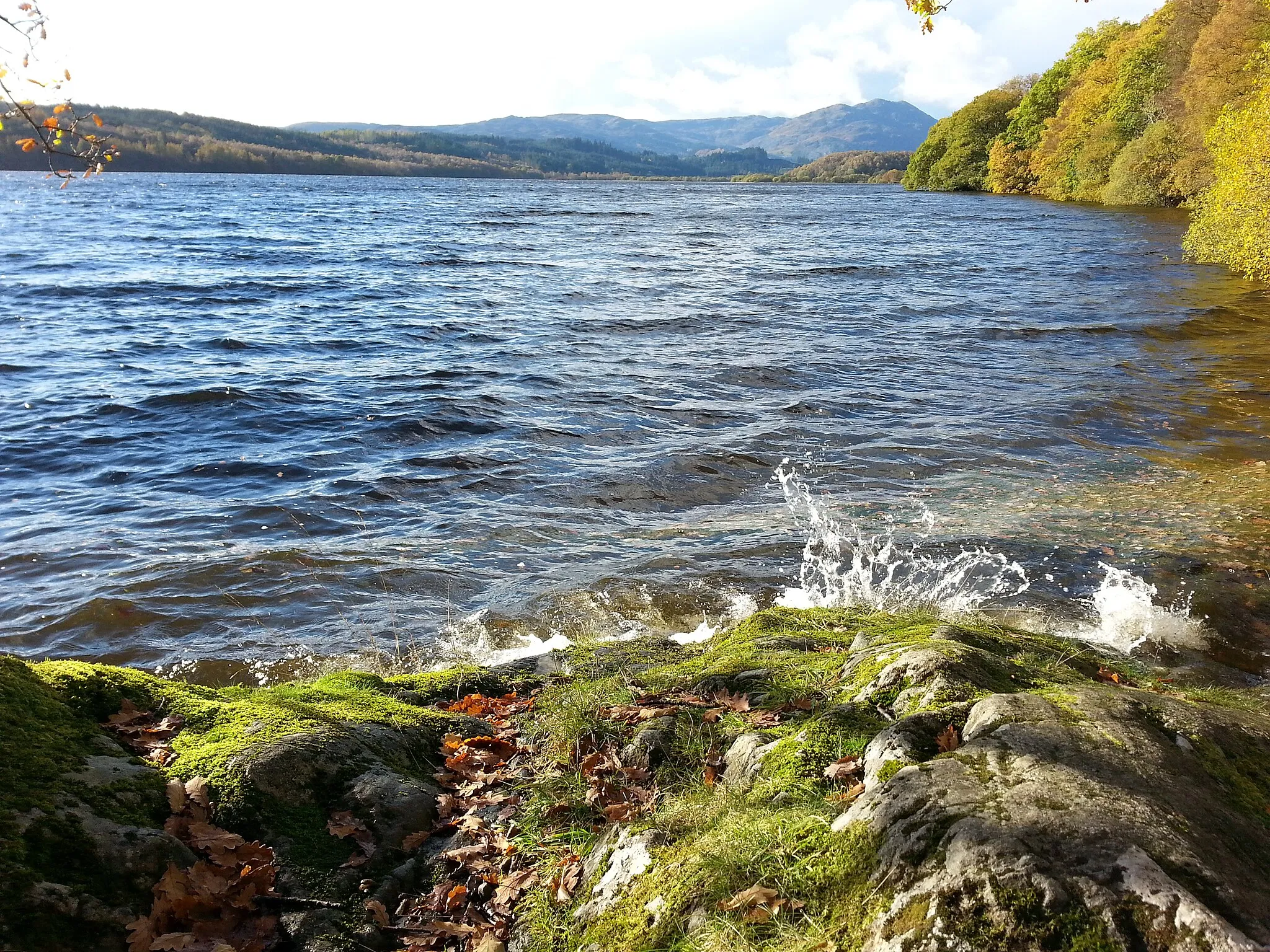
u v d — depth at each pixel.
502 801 3.61
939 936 1.95
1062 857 2.01
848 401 14.16
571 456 11.58
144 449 11.95
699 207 88.31
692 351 18.12
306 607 7.62
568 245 43.94
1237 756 2.71
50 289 26.06
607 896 2.79
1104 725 2.65
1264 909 1.92
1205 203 29.97
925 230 52.31
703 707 4.25
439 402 14.09
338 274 31.52
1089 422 12.67
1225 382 14.68
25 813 2.63
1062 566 7.70
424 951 2.78
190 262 34.53
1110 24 78.38
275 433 12.66
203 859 2.82
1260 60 29.95
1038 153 79.38
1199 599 6.96
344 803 3.26
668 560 8.36
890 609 6.88
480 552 8.70
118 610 7.52
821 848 2.46
